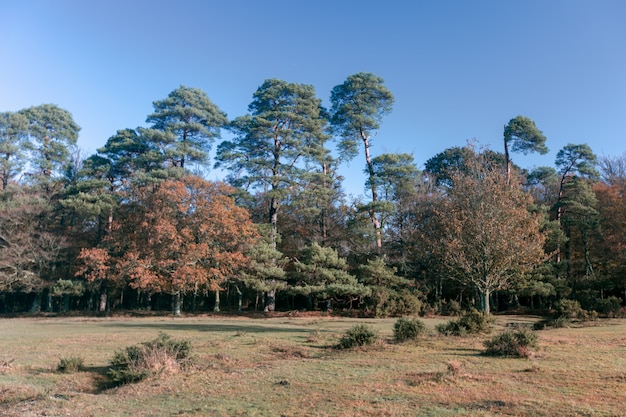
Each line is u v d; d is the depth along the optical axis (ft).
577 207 138.00
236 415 26.03
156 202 135.03
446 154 186.39
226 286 158.10
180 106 162.71
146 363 38.09
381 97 163.73
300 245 155.94
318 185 153.69
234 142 155.33
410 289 137.90
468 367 38.86
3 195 152.56
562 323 79.56
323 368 39.91
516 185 94.73
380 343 52.06
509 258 83.05
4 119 164.55
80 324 100.32
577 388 30.68
